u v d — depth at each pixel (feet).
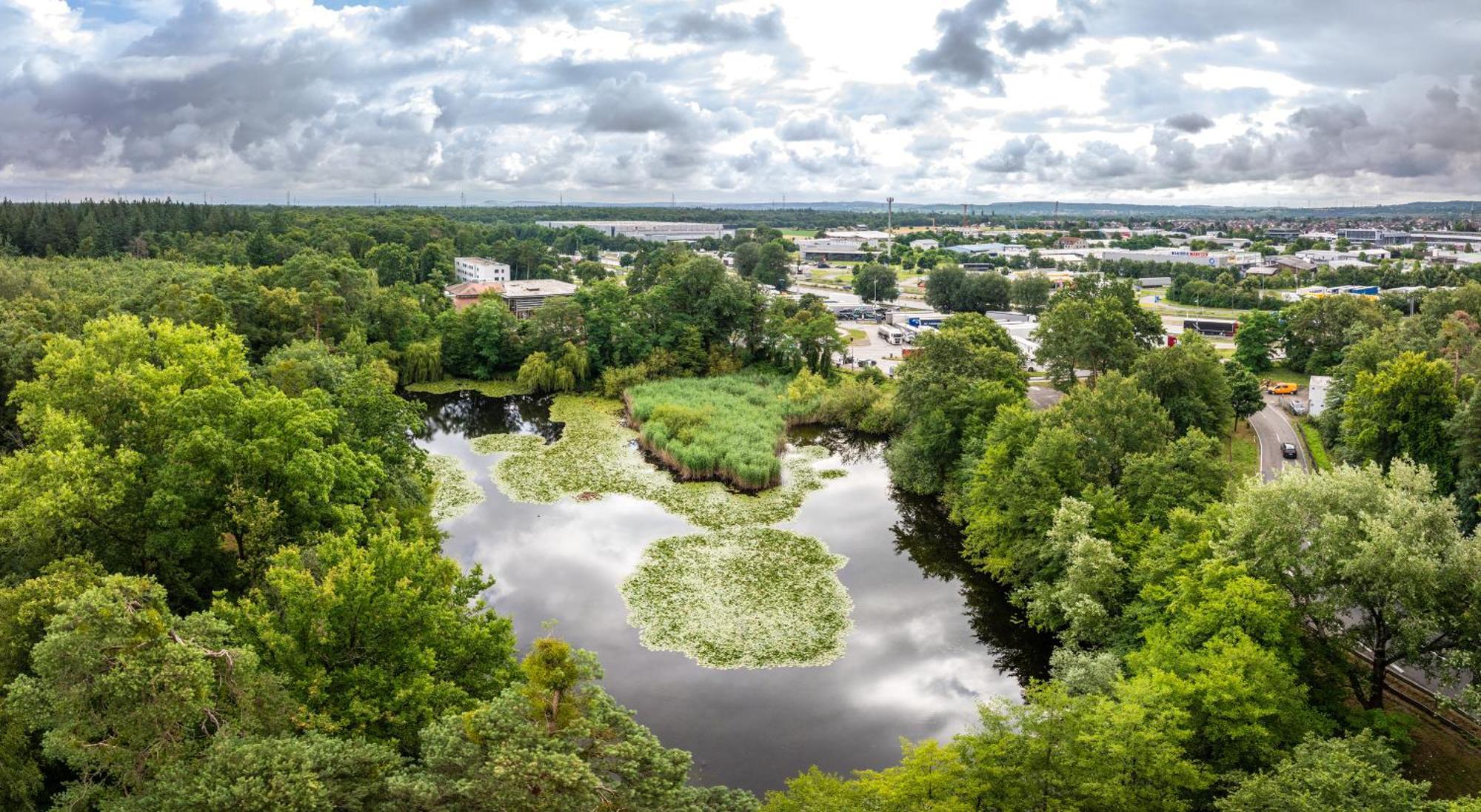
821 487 281.13
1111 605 161.38
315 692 102.68
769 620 191.31
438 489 272.51
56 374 181.06
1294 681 125.80
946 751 101.81
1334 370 338.13
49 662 81.00
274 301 352.08
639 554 224.12
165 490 144.36
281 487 157.38
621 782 82.94
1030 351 476.95
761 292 470.39
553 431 353.92
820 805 95.20
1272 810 93.91
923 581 211.82
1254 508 138.21
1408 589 121.39
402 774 78.64
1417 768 128.36
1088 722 102.47
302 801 74.54
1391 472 140.15
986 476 217.97
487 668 124.36
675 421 326.44
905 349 515.50
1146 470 182.91
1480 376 246.68
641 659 174.60
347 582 111.45
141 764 83.61
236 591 157.28
